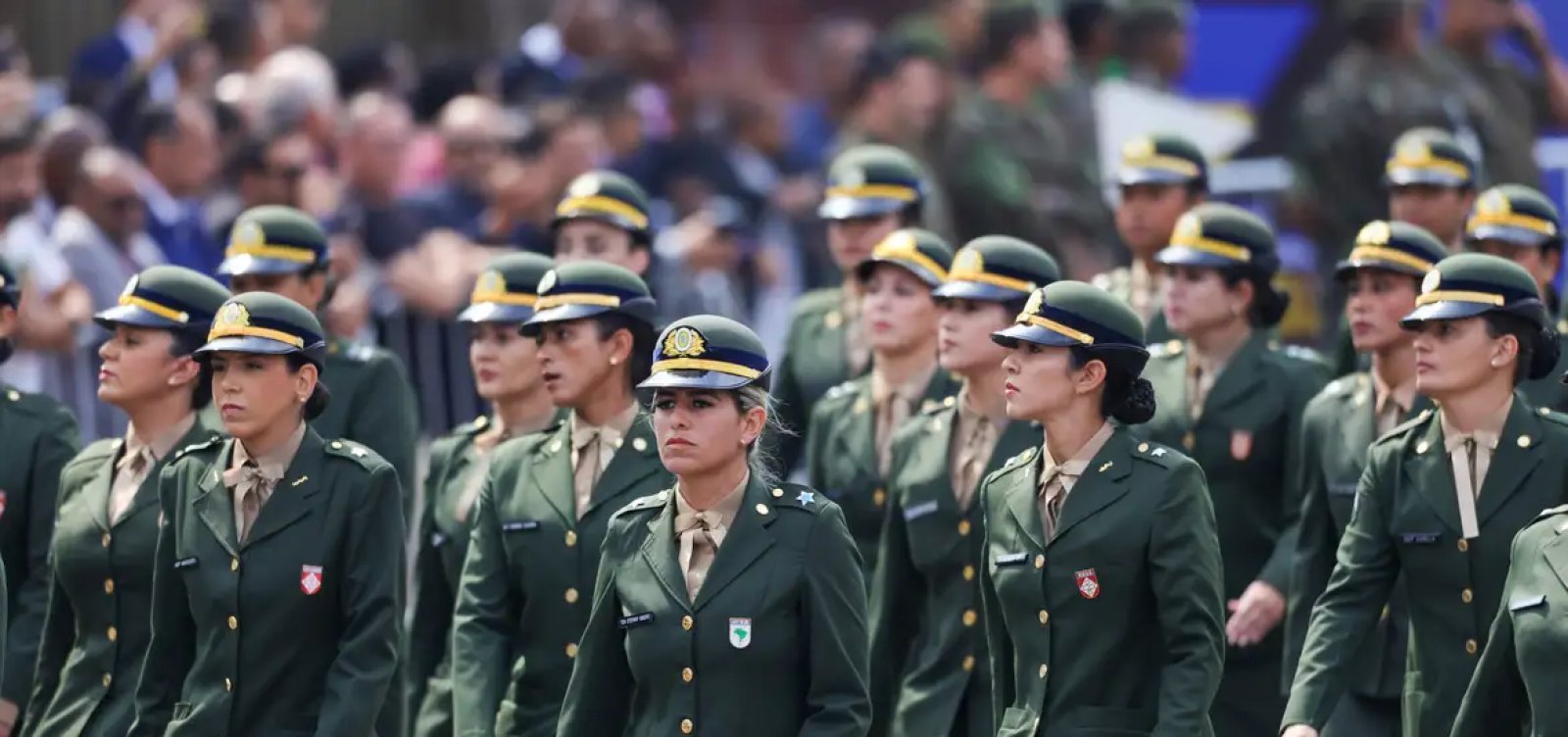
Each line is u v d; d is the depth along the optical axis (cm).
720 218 5047
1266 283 3416
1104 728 2653
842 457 3372
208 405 3070
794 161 6091
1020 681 2720
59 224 4166
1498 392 2803
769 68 7112
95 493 2953
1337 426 3159
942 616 3083
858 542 3344
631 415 2952
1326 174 4728
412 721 3197
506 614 2933
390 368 3384
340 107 5316
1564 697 2478
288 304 2775
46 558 3156
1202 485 2684
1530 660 2503
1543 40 4875
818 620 2564
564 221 3534
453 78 5497
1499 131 4709
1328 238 4775
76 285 4097
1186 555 2639
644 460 2920
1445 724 2822
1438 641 2833
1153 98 5019
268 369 2752
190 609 2780
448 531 3188
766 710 2562
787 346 3803
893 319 3334
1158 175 3716
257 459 2781
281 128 4775
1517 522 2780
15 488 3155
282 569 2741
